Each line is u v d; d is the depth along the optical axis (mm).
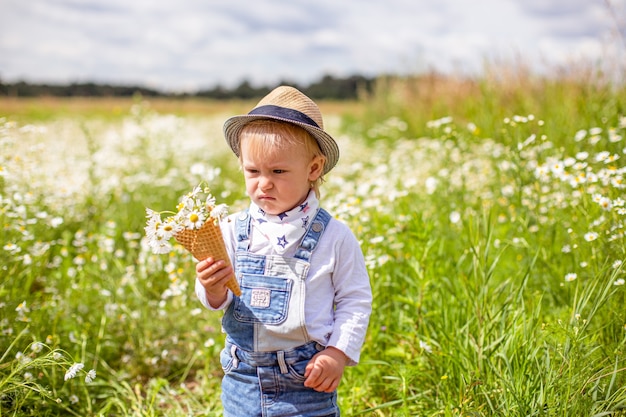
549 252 3627
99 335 3270
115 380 3211
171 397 3105
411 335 3037
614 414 2262
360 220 3725
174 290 3428
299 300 1975
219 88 32594
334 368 1954
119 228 4793
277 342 1979
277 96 2086
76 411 2938
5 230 3541
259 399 2012
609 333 2787
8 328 2996
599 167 4375
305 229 2047
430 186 4359
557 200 3957
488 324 2793
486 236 3170
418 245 3221
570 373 2240
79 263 3889
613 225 3197
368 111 14484
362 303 2055
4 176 3643
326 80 33844
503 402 2344
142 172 6387
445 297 3119
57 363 2350
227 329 2064
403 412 2604
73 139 8664
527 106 7910
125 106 20172
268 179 2018
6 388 2523
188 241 1934
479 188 4895
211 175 3992
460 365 2646
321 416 2039
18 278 3381
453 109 10180
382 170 5387
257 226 2078
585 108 5859
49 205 4590
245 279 2029
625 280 2820
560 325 2461
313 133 2051
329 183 5387
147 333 3438
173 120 8383
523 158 4340
